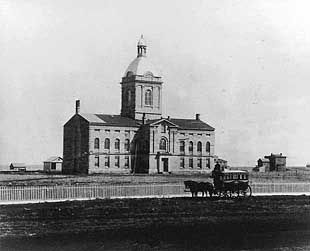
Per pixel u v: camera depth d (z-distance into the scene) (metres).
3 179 55.41
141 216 41.81
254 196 53.19
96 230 38.50
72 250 36.78
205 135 80.25
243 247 39.47
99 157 78.00
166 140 81.94
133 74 83.38
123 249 36.75
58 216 40.28
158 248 37.84
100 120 78.44
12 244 36.84
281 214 45.84
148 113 84.06
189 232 40.31
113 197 48.88
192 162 80.06
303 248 41.25
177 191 53.94
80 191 48.78
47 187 47.62
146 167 81.44
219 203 48.56
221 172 51.72
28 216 39.78
